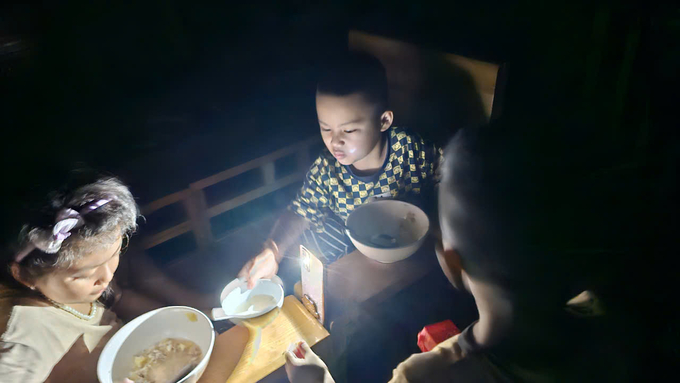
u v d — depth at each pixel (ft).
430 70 5.22
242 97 8.83
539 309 2.03
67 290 3.66
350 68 4.96
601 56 2.10
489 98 4.59
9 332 3.63
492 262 2.04
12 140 7.08
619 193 1.81
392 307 4.29
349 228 4.74
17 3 7.72
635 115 1.84
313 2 8.68
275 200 8.51
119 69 8.84
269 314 3.90
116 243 3.70
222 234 7.84
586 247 1.87
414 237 4.80
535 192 1.89
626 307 1.86
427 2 5.63
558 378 2.02
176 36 9.12
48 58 8.23
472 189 2.01
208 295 6.48
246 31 9.65
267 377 3.78
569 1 2.46
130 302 5.66
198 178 6.90
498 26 4.63
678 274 1.75
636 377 1.82
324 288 4.03
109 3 8.28
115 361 3.79
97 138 7.50
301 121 8.23
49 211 3.39
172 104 8.51
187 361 3.82
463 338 2.42
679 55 1.80
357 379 4.32
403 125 6.09
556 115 2.06
